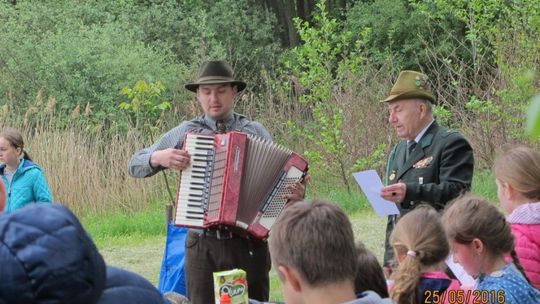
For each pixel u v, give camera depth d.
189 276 4.87
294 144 12.95
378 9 21.30
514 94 10.84
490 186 10.59
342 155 11.94
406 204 4.59
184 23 20.83
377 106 12.50
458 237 3.20
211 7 22.25
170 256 5.40
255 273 4.82
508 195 3.63
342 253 2.39
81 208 11.04
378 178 4.56
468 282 3.61
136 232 9.80
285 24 23.91
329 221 2.41
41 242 1.82
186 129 5.04
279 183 4.77
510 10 12.90
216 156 4.75
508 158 3.64
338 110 11.90
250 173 4.75
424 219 3.22
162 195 11.45
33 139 11.15
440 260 3.19
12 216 1.85
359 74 13.22
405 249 3.21
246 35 22.58
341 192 11.49
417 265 3.13
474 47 12.57
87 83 15.59
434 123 4.72
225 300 3.77
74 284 1.82
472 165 4.62
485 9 12.37
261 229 4.71
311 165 12.02
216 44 21.17
